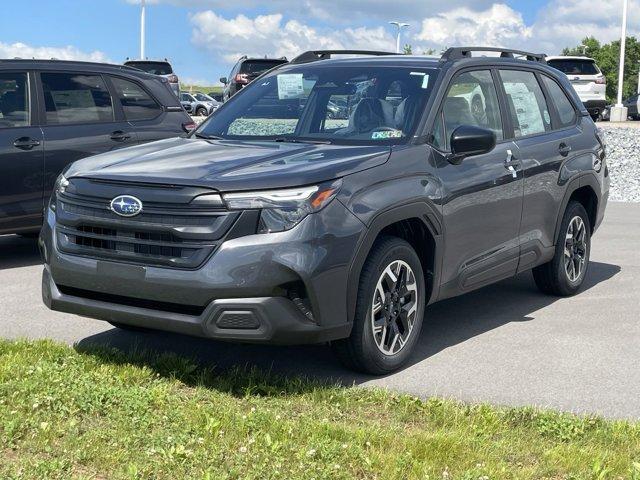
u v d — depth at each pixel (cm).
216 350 583
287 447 397
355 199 503
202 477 363
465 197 591
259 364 555
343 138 584
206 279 471
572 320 684
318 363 560
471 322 675
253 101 645
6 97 851
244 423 422
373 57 664
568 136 741
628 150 1928
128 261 496
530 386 530
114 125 913
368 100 603
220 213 475
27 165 847
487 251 627
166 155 545
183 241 480
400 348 550
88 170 527
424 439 415
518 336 638
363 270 516
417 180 550
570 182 727
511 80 695
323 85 628
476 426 444
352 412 466
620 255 957
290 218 477
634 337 640
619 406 500
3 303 705
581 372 559
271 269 471
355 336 516
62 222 521
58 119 877
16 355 515
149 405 445
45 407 434
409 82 612
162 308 493
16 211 844
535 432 446
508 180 641
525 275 847
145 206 489
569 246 751
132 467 364
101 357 527
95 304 511
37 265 864
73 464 374
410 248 548
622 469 397
